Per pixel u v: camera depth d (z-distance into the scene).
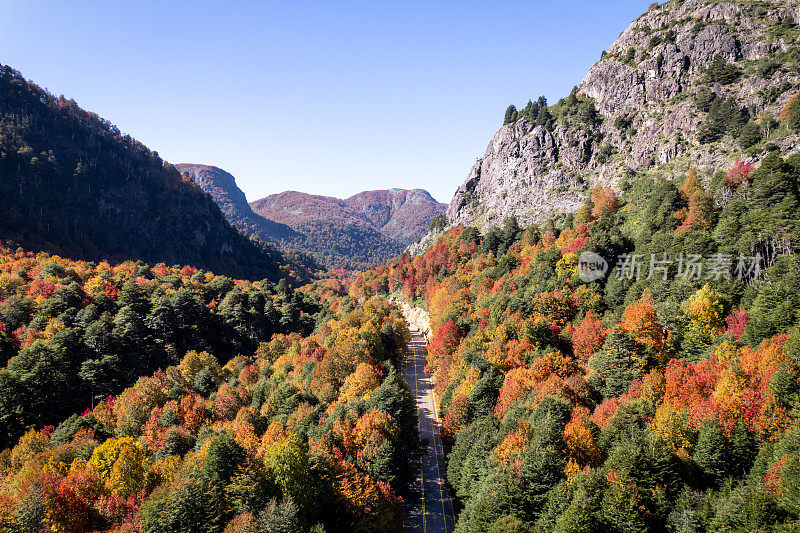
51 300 137.50
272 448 61.06
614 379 74.81
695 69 187.25
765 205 99.62
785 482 42.91
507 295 120.12
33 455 79.12
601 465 56.31
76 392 110.81
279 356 131.62
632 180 175.12
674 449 52.91
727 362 65.88
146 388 98.69
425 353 148.00
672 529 46.03
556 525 49.12
